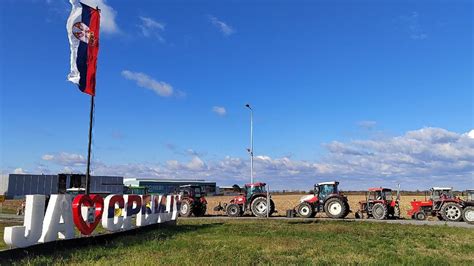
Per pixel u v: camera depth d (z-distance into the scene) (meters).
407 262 10.50
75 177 36.22
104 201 14.65
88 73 15.58
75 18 15.43
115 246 12.97
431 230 19.58
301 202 29.19
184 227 20.05
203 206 32.06
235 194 39.88
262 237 15.91
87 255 10.92
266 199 30.12
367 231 18.44
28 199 11.06
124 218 15.86
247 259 10.47
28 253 10.83
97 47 16.05
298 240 14.96
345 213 28.09
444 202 26.77
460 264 10.47
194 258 10.41
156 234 16.22
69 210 12.54
